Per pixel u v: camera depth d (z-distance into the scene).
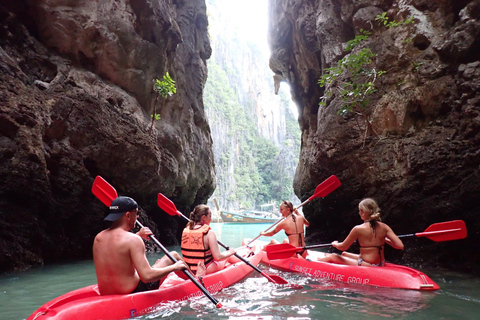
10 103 5.16
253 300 2.91
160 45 9.16
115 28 7.88
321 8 9.63
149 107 9.15
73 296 2.35
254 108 124.62
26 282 4.05
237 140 102.00
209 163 13.12
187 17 12.55
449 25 6.63
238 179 94.25
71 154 6.21
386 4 8.03
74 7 7.48
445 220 5.27
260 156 110.81
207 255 3.44
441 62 6.39
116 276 2.38
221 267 3.72
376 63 7.46
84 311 2.13
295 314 2.47
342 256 4.29
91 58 7.73
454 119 5.76
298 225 4.83
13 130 5.11
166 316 2.39
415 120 6.61
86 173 6.41
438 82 6.25
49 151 5.83
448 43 6.10
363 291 3.26
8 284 3.92
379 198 6.51
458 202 5.07
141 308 2.37
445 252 5.19
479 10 5.87
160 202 4.48
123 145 7.17
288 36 12.80
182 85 11.11
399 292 3.24
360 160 6.95
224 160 91.50
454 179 5.26
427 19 6.93
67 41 7.36
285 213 4.98
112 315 2.21
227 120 100.62
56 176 5.96
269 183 103.69
